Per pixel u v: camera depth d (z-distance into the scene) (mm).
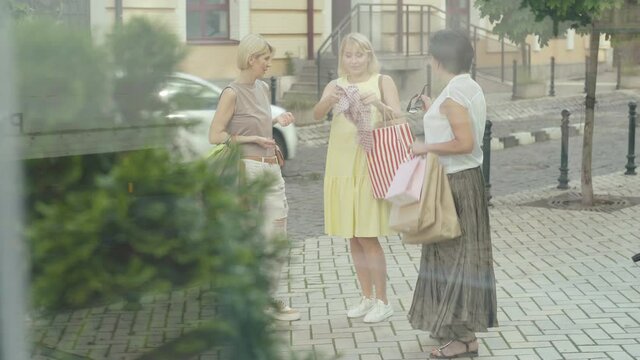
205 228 2229
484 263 3133
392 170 2904
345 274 2828
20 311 2152
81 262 2166
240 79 2535
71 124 2180
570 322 3178
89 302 2184
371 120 2842
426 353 2992
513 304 3168
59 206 2156
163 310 2227
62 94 2178
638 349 3084
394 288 2945
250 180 2346
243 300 2258
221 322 2250
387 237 2941
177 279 2221
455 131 2975
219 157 2311
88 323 2191
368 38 2836
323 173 2822
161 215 2201
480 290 3121
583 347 3078
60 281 2160
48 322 2178
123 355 2211
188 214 2217
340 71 2791
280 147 2662
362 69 2838
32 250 2150
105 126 2199
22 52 2152
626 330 3121
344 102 2795
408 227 2965
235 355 2264
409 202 2959
